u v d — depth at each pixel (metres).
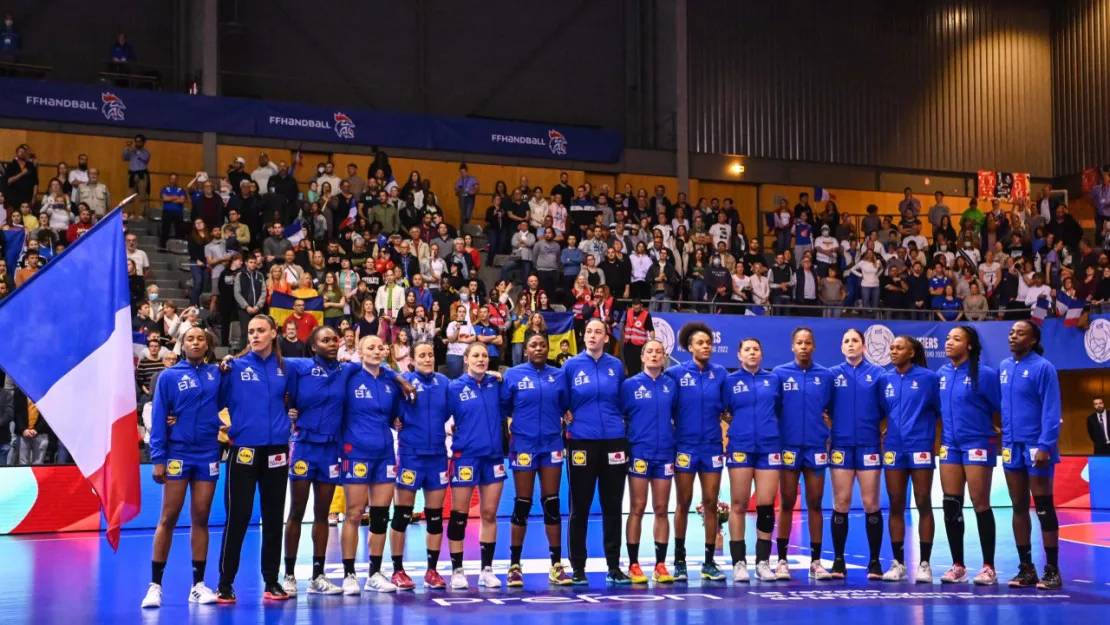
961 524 9.57
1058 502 18.00
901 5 30.05
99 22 24.22
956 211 30.30
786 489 9.81
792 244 24.73
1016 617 7.79
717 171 27.97
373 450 8.88
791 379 9.83
